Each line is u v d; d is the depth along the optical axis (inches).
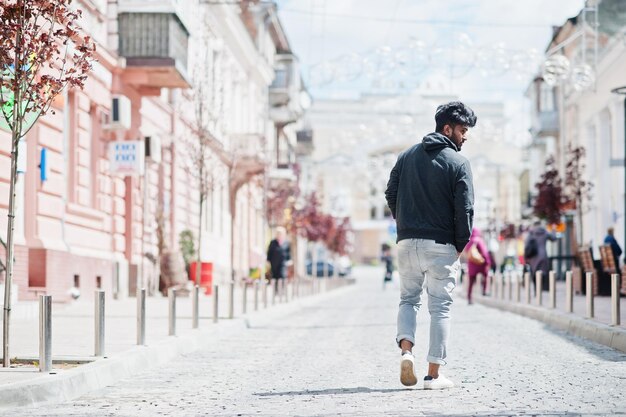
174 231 1820.9
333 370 585.0
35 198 1078.4
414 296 480.1
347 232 4264.3
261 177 2662.4
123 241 1471.5
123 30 1403.8
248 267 2854.3
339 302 1870.1
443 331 474.0
